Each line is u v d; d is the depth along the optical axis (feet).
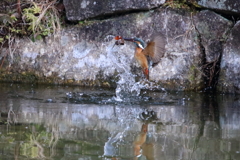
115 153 24.40
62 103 39.52
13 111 35.27
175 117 34.73
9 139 26.99
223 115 35.73
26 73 49.96
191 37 47.50
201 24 47.24
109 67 48.80
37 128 30.07
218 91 46.60
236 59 45.34
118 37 37.50
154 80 47.98
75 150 24.88
